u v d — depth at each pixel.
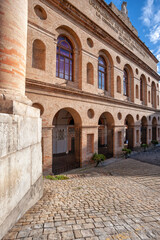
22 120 3.02
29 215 3.12
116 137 14.48
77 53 11.02
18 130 2.80
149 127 21.61
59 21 9.38
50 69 8.79
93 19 12.02
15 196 2.70
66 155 15.30
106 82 14.15
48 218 3.11
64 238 2.51
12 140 2.53
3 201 2.26
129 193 5.38
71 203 4.09
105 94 13.66
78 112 10.52
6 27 3.54
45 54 8.56
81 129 10.84
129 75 17.61
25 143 3.18
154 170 9.66
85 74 11.17
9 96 3.25
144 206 4.27
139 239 2.66
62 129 16.72
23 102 3.63
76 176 8.42
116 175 8.49
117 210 3.81
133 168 10.30
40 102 8.26
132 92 17.72
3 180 2.23
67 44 10.59
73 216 3.32
